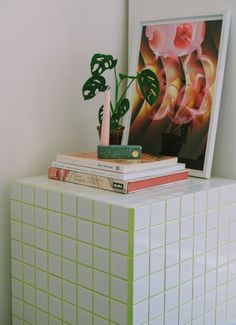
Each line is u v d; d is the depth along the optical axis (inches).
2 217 61.1
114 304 48.6
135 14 69.2
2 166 60.3
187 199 51.6
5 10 58.1
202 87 59.9
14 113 60.6
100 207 48.8
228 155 60.5
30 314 59.6
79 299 52.5
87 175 55.3
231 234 58.5
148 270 48.2
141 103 66.0
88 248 50.7
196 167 60.3
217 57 58.6
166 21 64.1
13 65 59.7
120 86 71.1
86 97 60.6
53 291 55.8
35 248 57.5
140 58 66.7
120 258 47.4
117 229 47.3
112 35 69.7
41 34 61.9
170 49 63.4
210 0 60.1
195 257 53.7
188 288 53.3
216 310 57.7
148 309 48.8
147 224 47.5
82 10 65.8
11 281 62.6
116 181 52.2
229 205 57.4
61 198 53.2
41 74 62.6
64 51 64.6
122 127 61.2
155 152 64.3
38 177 61.4
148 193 52.0
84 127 68.4
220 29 58.6
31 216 57.5
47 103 63.7
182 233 51.6
